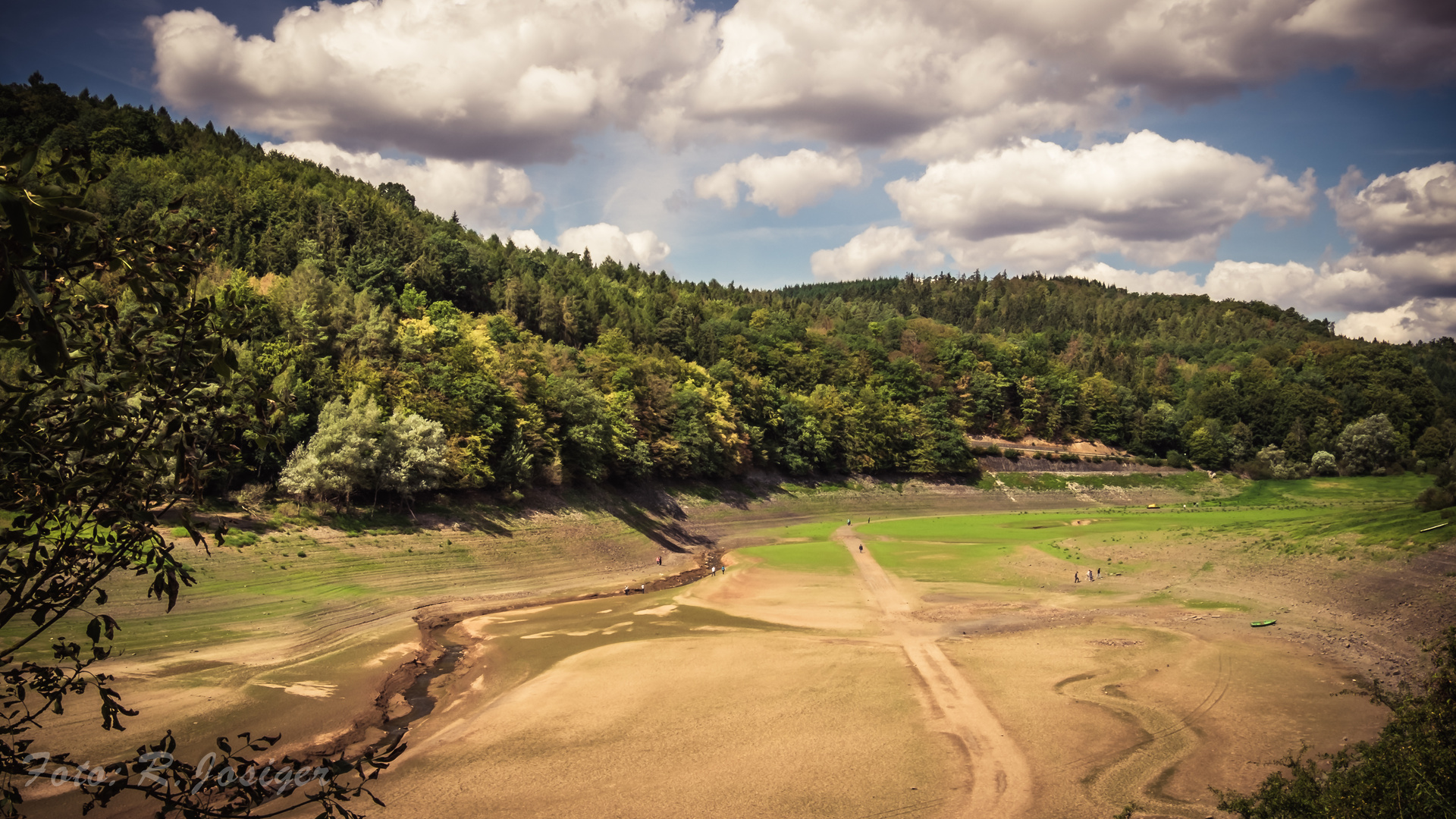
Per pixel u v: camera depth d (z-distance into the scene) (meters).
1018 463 177.00
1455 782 18.48
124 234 6.45
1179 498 170.88
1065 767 30.86
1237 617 53.84
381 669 43.28
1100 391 199.25
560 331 176.88
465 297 165.25
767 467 148.75
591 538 90.31
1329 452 188.88
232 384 7.23
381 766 7.32
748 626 54.47
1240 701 37.72
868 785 29.36
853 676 41.88
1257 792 28.11
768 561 85.25
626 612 60.31
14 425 6.33
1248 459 191.62
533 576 75.19
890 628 53.62
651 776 30.02
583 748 32.59
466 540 76.94
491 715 36.53
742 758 31.53
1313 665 43.06
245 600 52.00
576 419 102.69
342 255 143.88
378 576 64.44
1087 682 40.53
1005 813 27.38
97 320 6.71
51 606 6.64
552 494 96.25
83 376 6.78
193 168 161.62
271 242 133.62
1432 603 49.12
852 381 192.62
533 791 28.77
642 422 123.19
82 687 6.79
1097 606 59.41
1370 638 47.50
